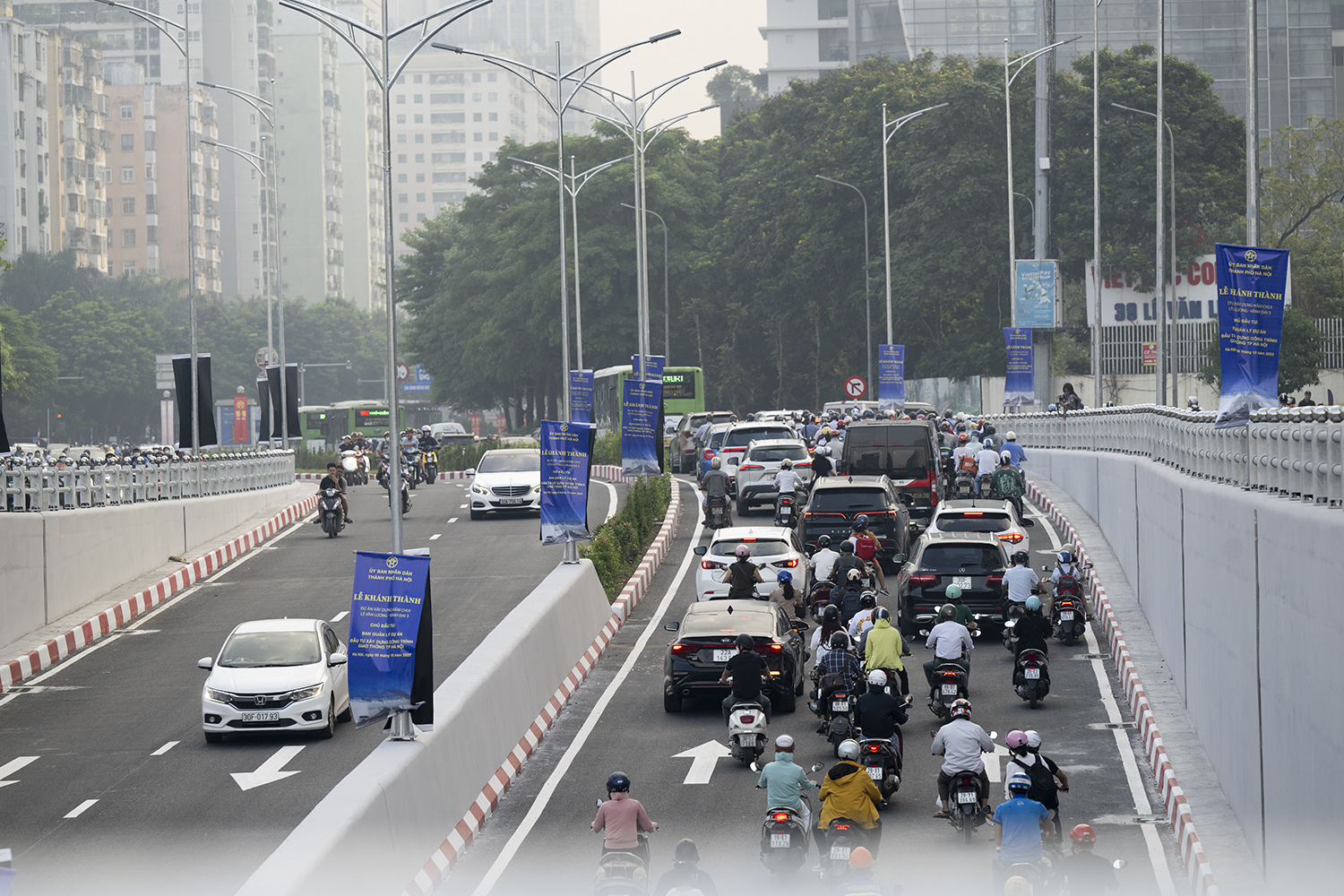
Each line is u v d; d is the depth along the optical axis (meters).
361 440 193.50
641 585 80.19
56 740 52.62
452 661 62.03
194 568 89.62
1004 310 191.38
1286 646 33.44
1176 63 186.12
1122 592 73.12
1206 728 46.50
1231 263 41.72
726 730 51.72
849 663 48.16
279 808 42.38
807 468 104.12
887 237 175.88
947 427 125.75
